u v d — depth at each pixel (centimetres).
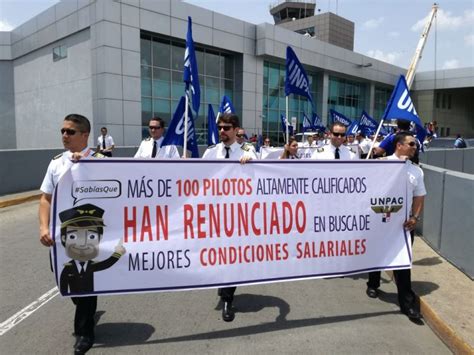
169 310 418
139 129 2192
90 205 332
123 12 2066
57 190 326
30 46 2692
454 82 4797
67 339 356
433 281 466
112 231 338
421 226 692
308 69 3309
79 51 2255
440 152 1639
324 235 391
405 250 406
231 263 368
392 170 404
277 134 3075
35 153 1197
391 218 405
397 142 418
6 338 357
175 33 2284
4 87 2994
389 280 518
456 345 334
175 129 527
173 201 352
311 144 1205
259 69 2800
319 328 379
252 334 366
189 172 355
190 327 379
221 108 925
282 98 3094
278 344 348
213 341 353
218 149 457
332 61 3384
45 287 482
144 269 346
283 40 2858
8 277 516
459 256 509
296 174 381
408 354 335
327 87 3491
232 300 403
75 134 333
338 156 537
